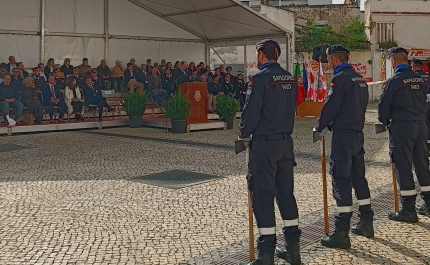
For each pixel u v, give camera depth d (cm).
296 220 434
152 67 1812
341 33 3067
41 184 752
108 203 646
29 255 463
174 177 802
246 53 2047
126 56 1925
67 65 1628
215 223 560
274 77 411
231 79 1878
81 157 998
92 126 1530
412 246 477
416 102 547
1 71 1469
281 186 432
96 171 852
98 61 1855
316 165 902
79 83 1575
